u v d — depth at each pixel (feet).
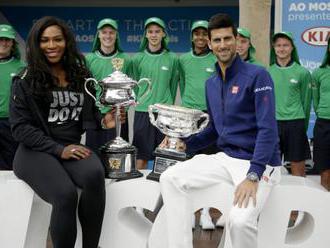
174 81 15.81
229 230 9.24
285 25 17.10
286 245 9.87
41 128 9.87
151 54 15.57
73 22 22.97
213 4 22.44
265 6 15.65
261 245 9.87
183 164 9.80
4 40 14.71
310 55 17.10
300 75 15.26
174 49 22.77
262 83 9.39
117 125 10.61
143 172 11.12
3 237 10.02
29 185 9.73
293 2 16.98
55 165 9.48
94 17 22.88
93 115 10.41
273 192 9.81
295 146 15.37
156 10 22.68
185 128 10.33
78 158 9.66
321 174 15.35
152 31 15.34
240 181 9.48
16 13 22.95
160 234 9.76
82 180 9.45
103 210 9.70
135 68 15.75
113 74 10.60
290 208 9.82
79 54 10.18
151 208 10.20
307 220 10.55
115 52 15.47
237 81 9.64
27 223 9.99
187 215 9.45
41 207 10.48
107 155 10.44
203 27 14.96
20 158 9.80
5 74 14.71
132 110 19.31
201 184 9.71
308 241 9.86
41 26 9.70
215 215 15.30
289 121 15.33
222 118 9.98
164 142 10.52
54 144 9.59
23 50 22.86
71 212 9.33
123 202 10.22
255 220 9.09
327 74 15.10
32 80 9.62
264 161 9.16
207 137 10.65
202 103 15.12
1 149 14.82
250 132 9.78
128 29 22.81
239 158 9.82
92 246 9.73
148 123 15.43
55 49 9.80
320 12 16.90
